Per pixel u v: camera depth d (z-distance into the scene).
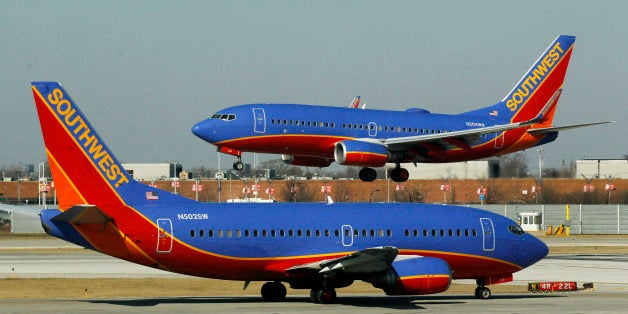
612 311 123.25
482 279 149.88
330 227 138.00
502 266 148.38
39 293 153.75
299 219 136.88
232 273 134.12
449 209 147.50
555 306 131.00
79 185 126.12
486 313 120.88
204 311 119.25
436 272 134.38
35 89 124.25
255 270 134.38
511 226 149.38
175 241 129.00
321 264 131.88
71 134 125.62
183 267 131.25
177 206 130.88
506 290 168.50
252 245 133.12
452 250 144.50
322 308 126.50
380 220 141.25
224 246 131.62
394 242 141.25
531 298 147.75
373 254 127.50
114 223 126.12
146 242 127.75
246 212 134.75
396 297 149.88
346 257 128.75
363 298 147.38
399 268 133.88
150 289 163.00
